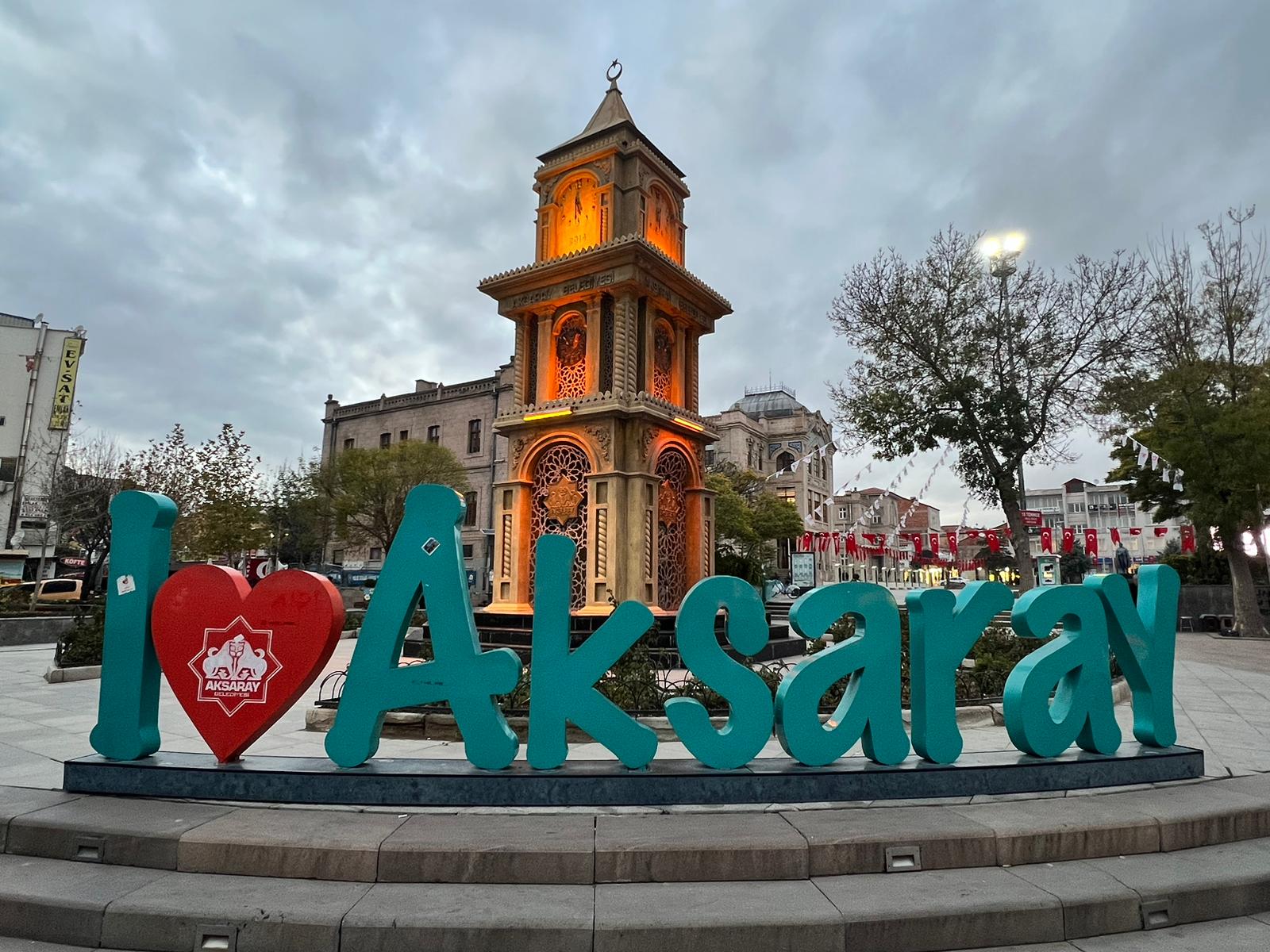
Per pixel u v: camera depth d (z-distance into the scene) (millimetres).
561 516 12781
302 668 5289
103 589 31203
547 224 13977
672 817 4926
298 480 36969
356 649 5422
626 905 3953
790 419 58062
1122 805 5273
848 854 4449
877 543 32062
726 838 4492
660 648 11297
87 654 12547
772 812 5086
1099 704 5992
